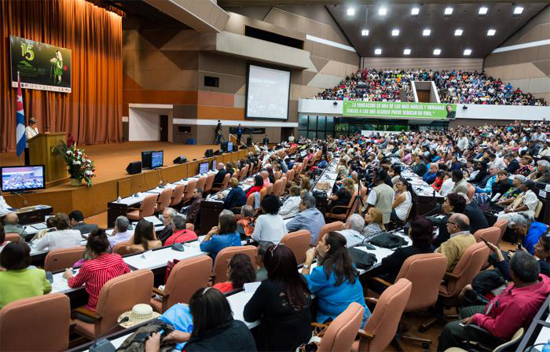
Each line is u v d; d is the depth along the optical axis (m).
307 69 28.33
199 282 3.54
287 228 5.46
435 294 3.63
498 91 29.09
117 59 19.91
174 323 2.55
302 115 28.23
